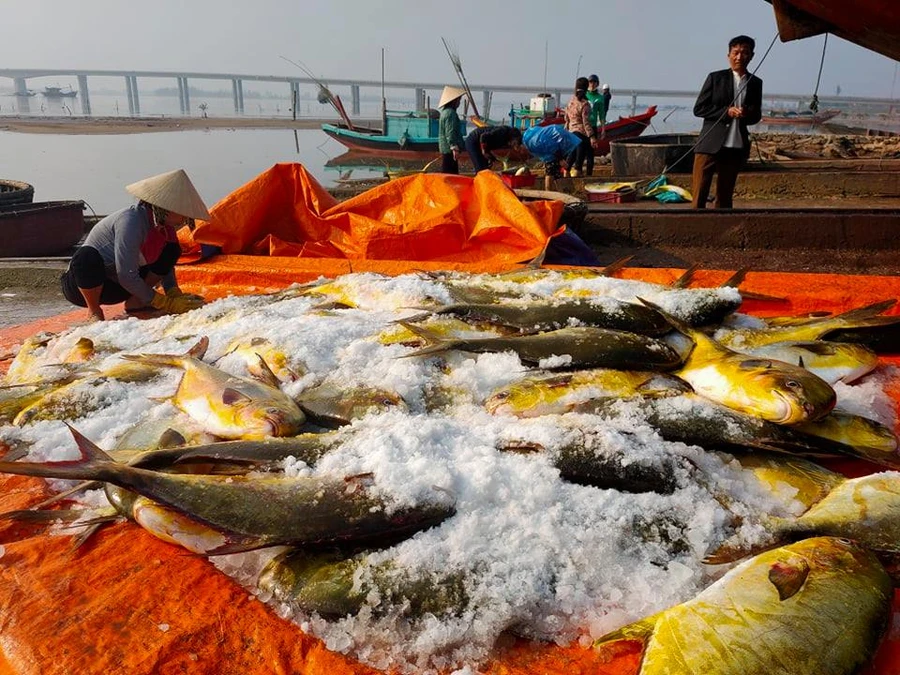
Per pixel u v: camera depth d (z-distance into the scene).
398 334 4.61
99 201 19.98
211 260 7.73
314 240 8.41
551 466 3.02
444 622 2.41
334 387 3.91
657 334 4.52
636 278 6.68
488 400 3.84
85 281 6.07
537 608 2.51
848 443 3.46
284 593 2.57
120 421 3.88
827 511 2.82
